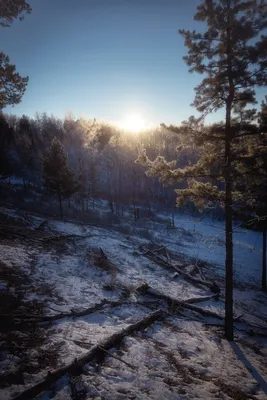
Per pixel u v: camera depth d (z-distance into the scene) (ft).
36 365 18.22
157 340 26.66
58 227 74.90
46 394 15.92
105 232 87.25
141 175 222.07
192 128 29.63
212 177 29.63
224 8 25.99
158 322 31.19
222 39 27.45
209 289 52.37
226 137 28.78
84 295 33.19
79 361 18.83
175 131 29.53
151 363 21.77
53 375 17.03
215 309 42.37
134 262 58.13
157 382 19.25
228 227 30.63
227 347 29.17
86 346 21.84
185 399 18.03
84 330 24.63
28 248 46.57
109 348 22.33
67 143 218.79
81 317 27.53
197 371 22.40
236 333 34.22
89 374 18.43
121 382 18.35
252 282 73.26
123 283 41.98
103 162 223.71
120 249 65.87
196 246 112.47
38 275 35.40
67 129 234.58
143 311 33.37
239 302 51.19
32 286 31.42
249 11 25.58
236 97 28.43
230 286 31.22
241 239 136.77
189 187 33.06
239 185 30.45
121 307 32.76
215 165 30.01
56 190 99.19
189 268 65.98
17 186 152.97
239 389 21.02
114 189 213.66
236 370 24.32
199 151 31.81
